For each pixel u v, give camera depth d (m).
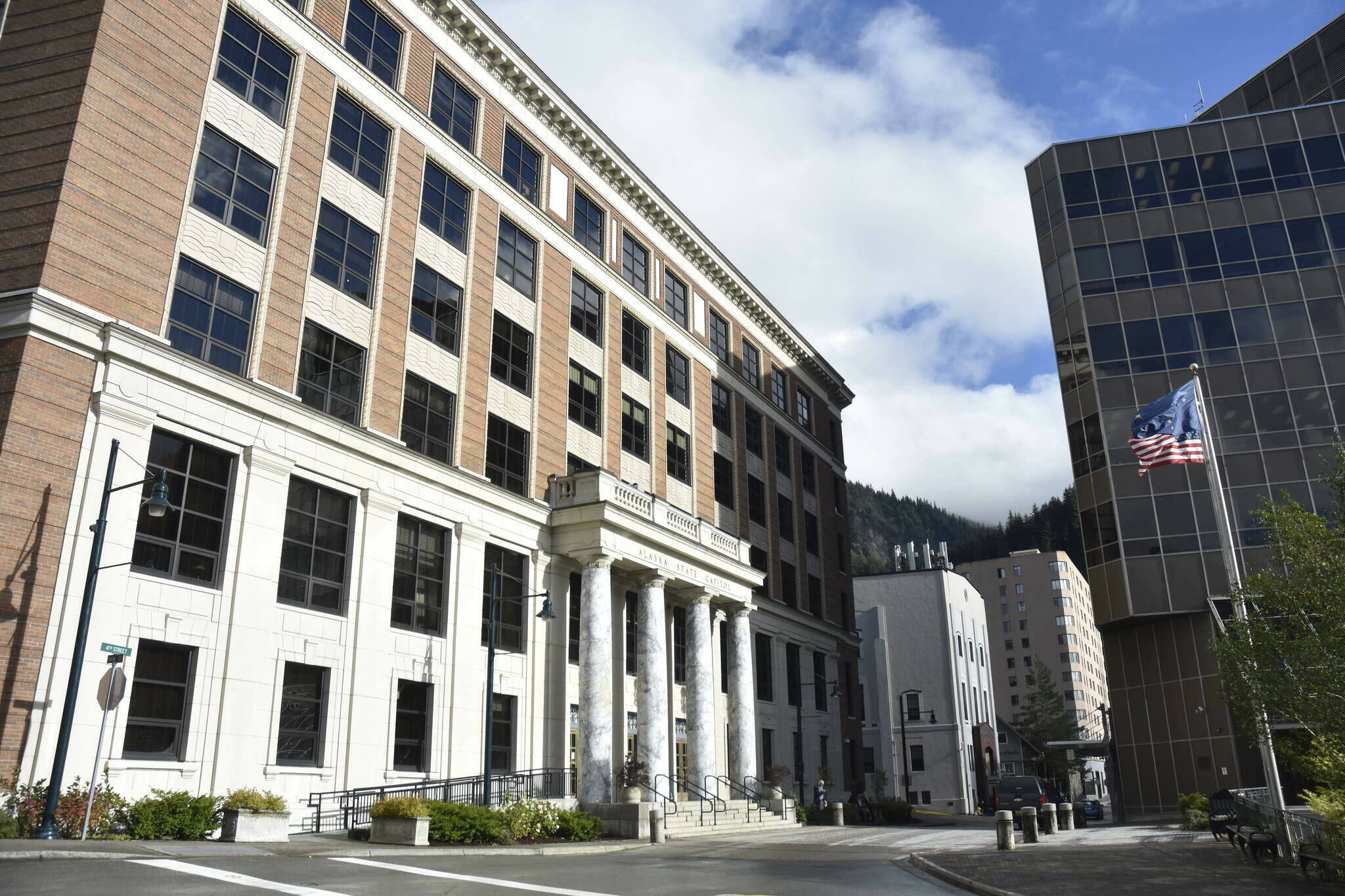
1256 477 47.22
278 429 24.62
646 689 34.19
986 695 94.88
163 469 21.52
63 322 20.16
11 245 20.55
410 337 29.75
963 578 91.69
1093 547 49.50
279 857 16.61
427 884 13.95
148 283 22.09
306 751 24.05
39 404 19.53
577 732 33.19
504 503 31.80
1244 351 49.34
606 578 32.69
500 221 35.00
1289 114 52.97
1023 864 18.86
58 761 17.22
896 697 82.94
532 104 37.78
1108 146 54.56
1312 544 18.92
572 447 36.62
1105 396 50.28
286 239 25.95
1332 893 14.20
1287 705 18.33
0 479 18.62
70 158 20.92
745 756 39.81
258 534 23.47
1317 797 19.73
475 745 28.75
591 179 41.22
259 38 26.50
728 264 51.81
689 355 46.97
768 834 32.94
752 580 42.06
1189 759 45.41
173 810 19.11
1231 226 51.62
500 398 33.25
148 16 23.31
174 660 21.30
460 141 33.84
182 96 23.78
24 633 18.44
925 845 26.14
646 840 27.48
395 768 26.56
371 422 27.64
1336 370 48.09
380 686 26.14
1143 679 47.66
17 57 22.34
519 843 24.06
